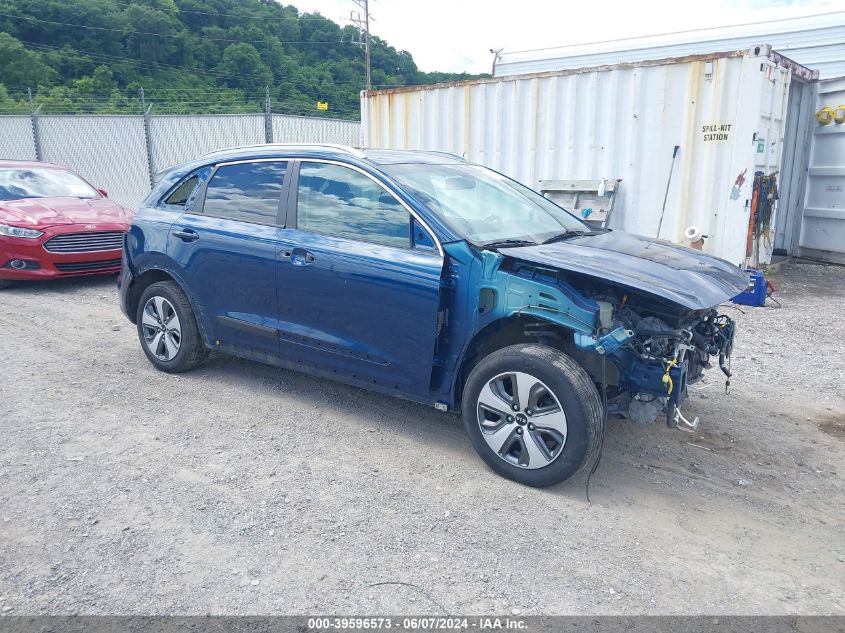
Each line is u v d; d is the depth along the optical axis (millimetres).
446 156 5418
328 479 3973
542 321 3930
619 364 3795
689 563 3266
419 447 4418
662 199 9398
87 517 3531
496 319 3885
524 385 3793
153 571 3113
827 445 4609
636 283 3561
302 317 4648
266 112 17250
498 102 10680
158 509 3621
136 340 6703
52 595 2941
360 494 3809
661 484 4027
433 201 4301
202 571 3117
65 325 7281
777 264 10609
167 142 17875
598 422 3652
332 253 4414
